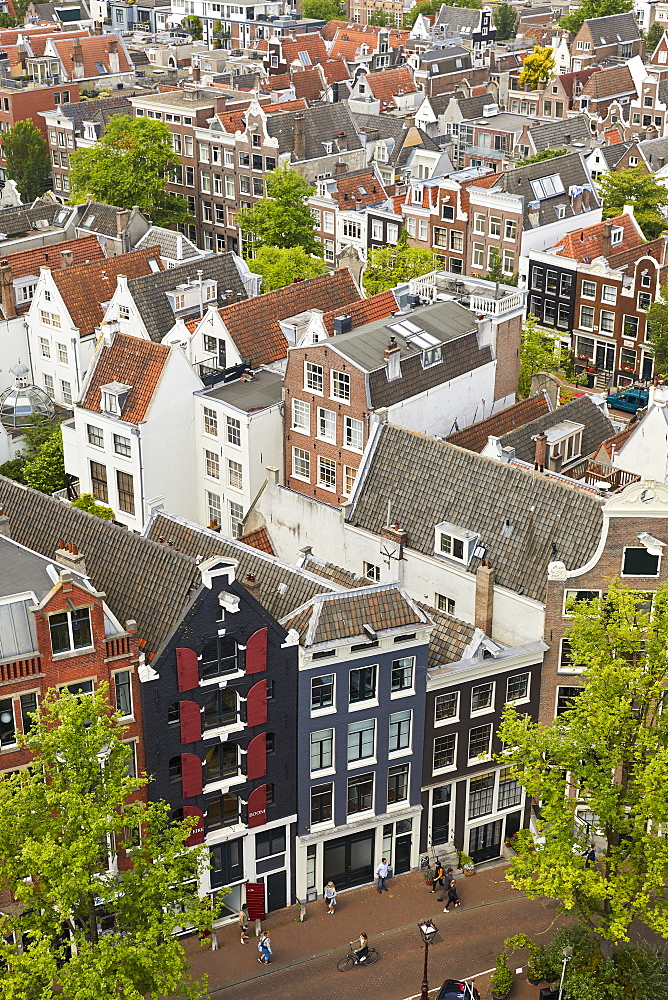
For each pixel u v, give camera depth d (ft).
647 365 457.27
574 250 469.16
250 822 232.73
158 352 321.11
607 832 216.74
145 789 221.87
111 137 542.16
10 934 207.31
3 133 632.79
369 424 294.46
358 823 242.37
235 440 319.47
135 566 233.35
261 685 224.12
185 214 561.43
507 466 261.44
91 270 409.90
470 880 250.78
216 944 232.73
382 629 230.27
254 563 248.93
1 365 418.92
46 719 195.11
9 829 181.98
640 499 235.81
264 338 349.00
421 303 347.36
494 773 253.44
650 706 227.81
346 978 226.17
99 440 332.19
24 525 252.62
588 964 219.00
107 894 187.01
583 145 577.43
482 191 485.56
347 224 531.09
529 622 250.57
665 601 212.84
